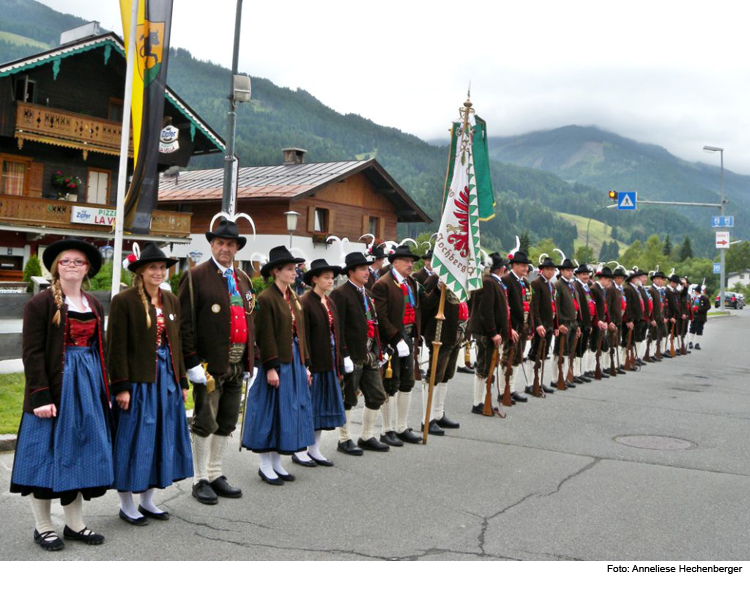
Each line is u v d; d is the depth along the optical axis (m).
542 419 9.80
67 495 4.64
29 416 4.58
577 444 8.41
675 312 19.23
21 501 5.60
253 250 32.50
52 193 27.61
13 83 25.31
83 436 4.63
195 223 34.38
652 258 150.25
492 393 11.30
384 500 6.06
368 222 36.16
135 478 5.04
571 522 5.66
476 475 6.93
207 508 5.69
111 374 5.00
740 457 8.02
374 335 7.62
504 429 9.08
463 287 8.46
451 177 8.64
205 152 30.66
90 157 28.52
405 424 8.23
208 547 4.88
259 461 7.18
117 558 4.62
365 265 7.45
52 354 4.57
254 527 5.30
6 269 26.91
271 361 6.26
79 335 4.68
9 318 10.14
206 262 6.00
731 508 6.14
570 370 12.88
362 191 35.72
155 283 5.15
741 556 5.02
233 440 7.91
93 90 27.70
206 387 5.75
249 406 6.41
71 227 26.73
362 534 5.23
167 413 5.26
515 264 10.89
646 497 6.40
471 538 5.23
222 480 6.07
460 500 6.14
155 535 5.05
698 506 6.17
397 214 38.12
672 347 19.31
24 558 4.54
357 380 7.52
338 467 7.06
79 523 4.85
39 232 25.98
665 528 5.58
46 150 27.31
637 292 15.91
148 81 8.33
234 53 13.89
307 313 6.98
